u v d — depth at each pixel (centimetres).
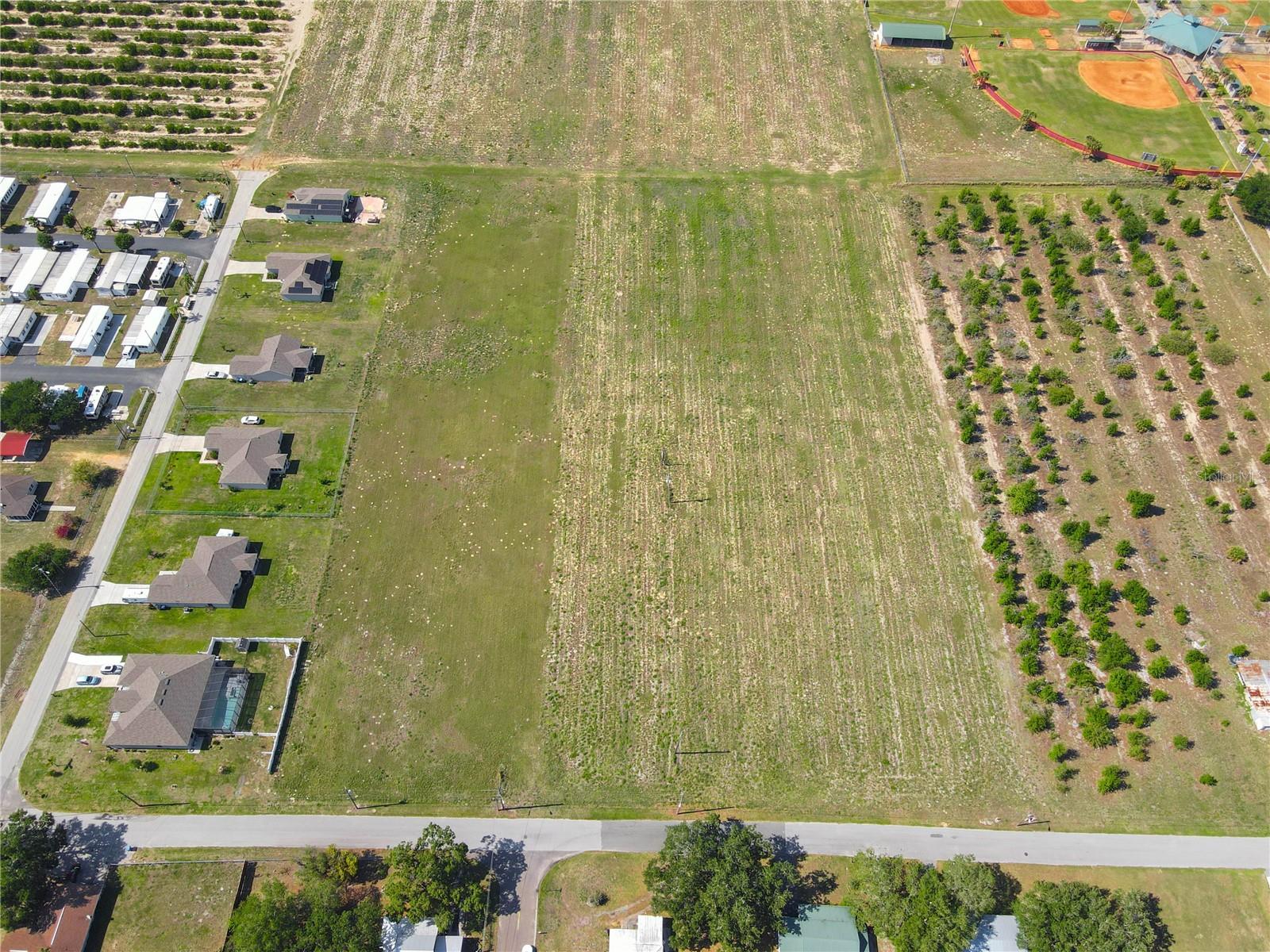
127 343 9612
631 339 10019
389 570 8344
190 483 8794
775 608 8188
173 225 10725
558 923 6688
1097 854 7006
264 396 9444
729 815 7162
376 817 7088
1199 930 6719
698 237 10950
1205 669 7662
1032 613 7988
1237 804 7244
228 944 6500
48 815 6700
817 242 10956
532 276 10525
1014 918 6631
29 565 7881
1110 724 7619
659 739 7488
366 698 7638
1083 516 8769
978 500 8862
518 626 8056
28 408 8794
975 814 7181
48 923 6556
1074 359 9906
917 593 8294
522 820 7106
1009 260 10762
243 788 7188
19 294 9975
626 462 9081
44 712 7469
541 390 9588
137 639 7856
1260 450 9219
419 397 9500
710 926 6391
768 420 9406
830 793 7269
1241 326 10175
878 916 6475
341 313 10125
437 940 6462
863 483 8975
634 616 8119
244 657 7806
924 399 9606
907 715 7638
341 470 8944
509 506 8769
